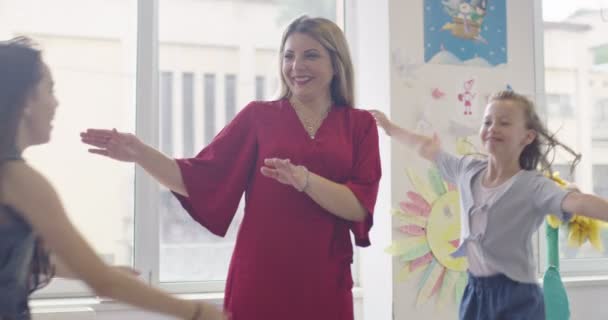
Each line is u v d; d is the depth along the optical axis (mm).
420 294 2697
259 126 1787
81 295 2633
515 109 2148
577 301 3068
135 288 1195
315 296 1694
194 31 2834
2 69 1232
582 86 3301
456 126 2793
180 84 2814
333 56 1811
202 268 2809
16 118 1218
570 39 3293
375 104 2836
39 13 2645
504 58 2881
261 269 1697
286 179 1621
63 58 2664
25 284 1260
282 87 1872
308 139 1762
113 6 2721
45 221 1171
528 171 2135
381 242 2771
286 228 1708
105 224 2689
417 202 2721
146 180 2713
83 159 2670
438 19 2791
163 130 2791
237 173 1774
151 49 2742
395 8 2730
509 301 2045
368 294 2881
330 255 1729
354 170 1780
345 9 3027
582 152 3283
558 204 1995
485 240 2092
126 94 2730
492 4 2877
